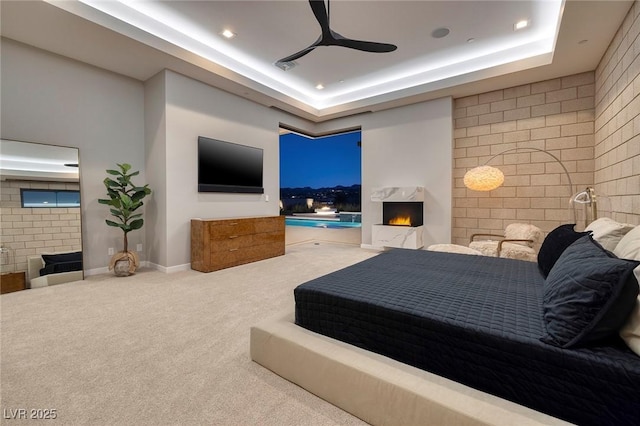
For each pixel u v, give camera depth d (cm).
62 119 362
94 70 390
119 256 388
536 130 447
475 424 107
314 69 481
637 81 254
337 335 163
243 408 142
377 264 241
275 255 528
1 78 320
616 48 310
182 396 151
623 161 288
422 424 118
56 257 354
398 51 420
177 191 418
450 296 159
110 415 137
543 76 425
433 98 513
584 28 304
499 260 256
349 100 587
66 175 364
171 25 358
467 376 124
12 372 170
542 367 109
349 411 139
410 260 256
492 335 118
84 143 381
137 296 306
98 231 396
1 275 319
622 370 97
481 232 496
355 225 714
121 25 315
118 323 239
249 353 194
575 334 108
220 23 354
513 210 470
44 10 274
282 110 587
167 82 403
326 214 792
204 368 176
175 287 339
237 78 447
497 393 118
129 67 394
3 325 233
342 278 196
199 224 417
